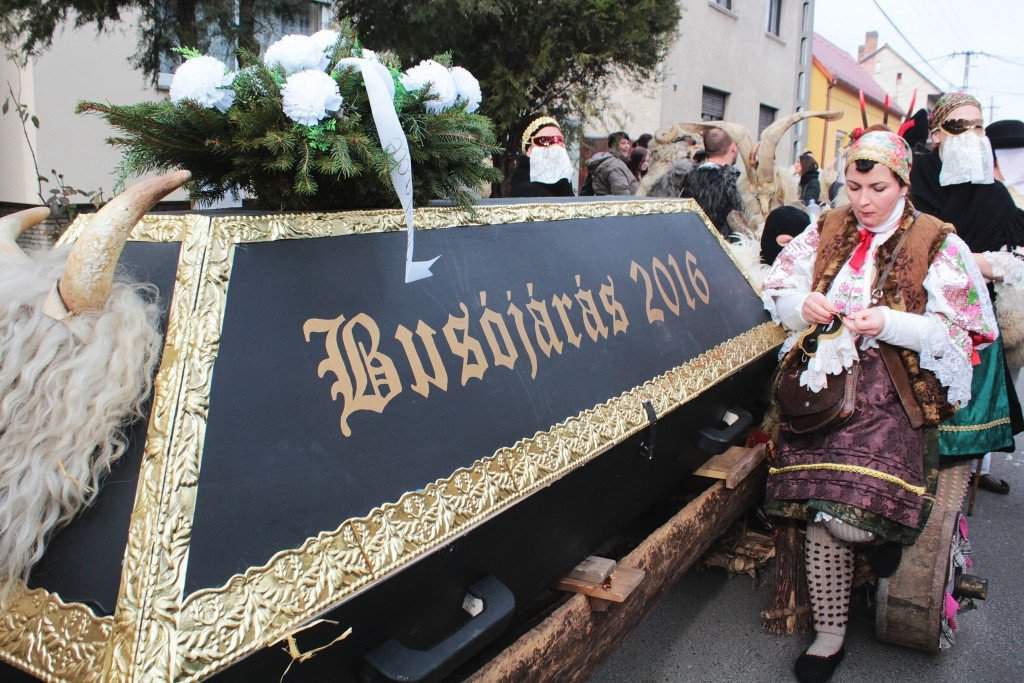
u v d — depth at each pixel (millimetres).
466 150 1746
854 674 2613
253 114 1480
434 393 1548
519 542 1664
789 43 17531
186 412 1180
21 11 4680
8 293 1291
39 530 1157
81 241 1234
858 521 2221
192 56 1593
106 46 6363
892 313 2248
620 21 6445
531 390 1768
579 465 1760
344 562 1240
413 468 1421
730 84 15203
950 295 2293
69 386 1188
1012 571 3434
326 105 1491
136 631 1019
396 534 1330
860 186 2371
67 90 6230
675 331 2408
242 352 1284
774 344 2916
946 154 3289
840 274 2461
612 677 2590
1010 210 3303
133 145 1543
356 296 1507
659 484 2350
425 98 1701
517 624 1941
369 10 5457
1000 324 3404
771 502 2439
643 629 2883
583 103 7121
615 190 5914
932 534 2527
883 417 2293
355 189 1647
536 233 2107
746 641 2811
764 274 3230
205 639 1053
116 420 1199
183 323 1254
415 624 1438
